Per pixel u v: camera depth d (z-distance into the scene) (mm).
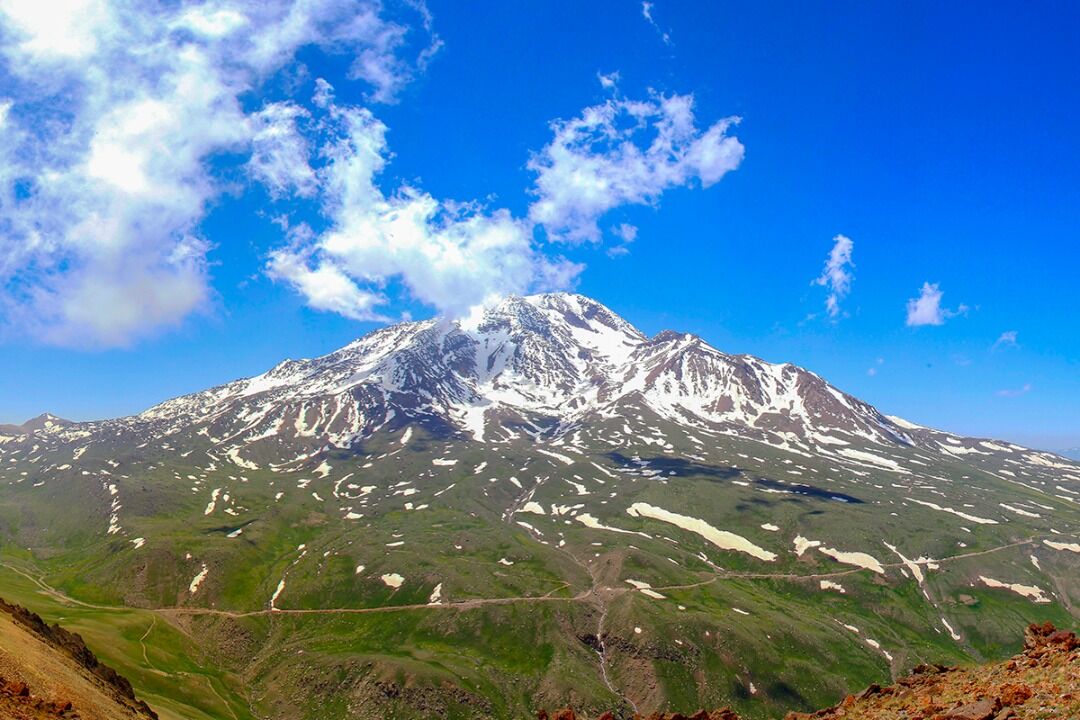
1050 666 33906
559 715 48625
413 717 132000
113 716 40812
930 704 34594
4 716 29188
